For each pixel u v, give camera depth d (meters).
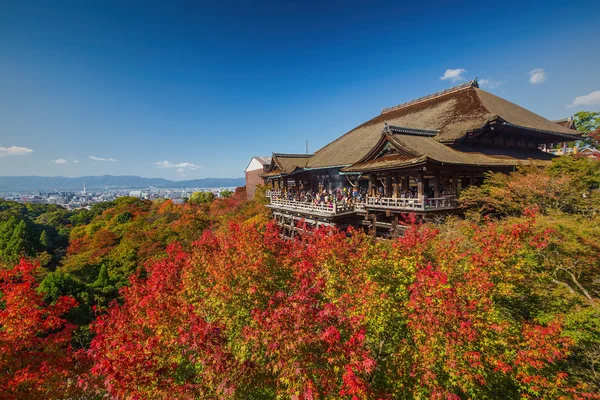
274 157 34.03
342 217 20.56
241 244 12.06
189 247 26.88
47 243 48.69
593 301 8.18
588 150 26.78
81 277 28.28
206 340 6.41
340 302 7.84
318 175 31.00
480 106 26.53
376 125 36.84
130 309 10.46
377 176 19.77
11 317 9.24
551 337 6.65
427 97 36.66
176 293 10.76
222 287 8.84
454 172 17.84
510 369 6.25
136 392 6.18
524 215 12.89
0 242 41.31
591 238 9.09
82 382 7.64
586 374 7.14
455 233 12.25
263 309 8.52
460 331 6.25
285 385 6.62
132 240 34.56
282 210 27.84
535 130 25.12
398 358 7.16
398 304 7.97
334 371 6.25
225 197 61.22
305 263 9.10
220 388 5.84
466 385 6.20
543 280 8.91
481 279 7.37
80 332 17.11
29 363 8.72
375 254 9.96
